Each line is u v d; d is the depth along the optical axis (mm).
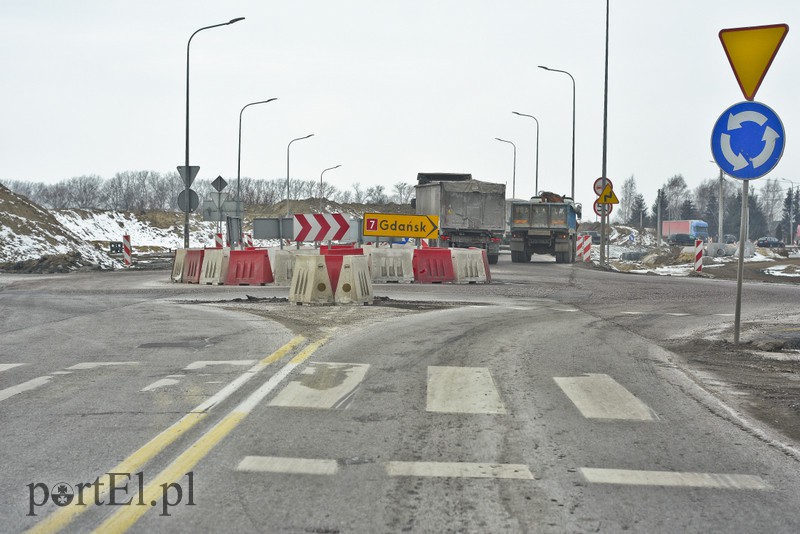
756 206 168250
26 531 4270
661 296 19859
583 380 8531
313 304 16844
